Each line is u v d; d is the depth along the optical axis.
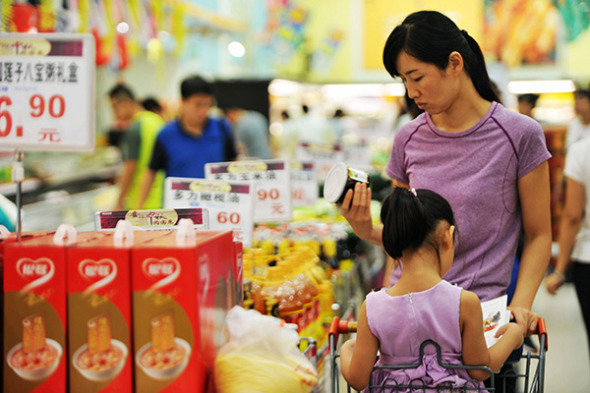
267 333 1.67
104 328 1.57
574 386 4.49
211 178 3.52
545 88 12.01
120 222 1.67
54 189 5.91
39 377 1.59
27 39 2.05
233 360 1.63
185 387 1.55
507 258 2.22
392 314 1.87
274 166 3.54
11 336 1.60
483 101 2.23
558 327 5.86
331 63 13.10
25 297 1.59
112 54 6.49
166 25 7.37
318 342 3.01
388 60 2.16
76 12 5.37
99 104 9.12
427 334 1.85
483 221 2.18
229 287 1.85
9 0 4.49
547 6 11.81
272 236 3.94
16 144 2.05
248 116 8.16
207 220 2.18
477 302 1.85
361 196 2.20
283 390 1.61
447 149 2.23
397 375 1.87
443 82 2.10
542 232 2.23
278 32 13.03
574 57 11.84
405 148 2.37
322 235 4.13
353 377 1.92
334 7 12.98
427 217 1.87
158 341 1.56
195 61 11.12
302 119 10.12
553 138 7.90
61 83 2.04
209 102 4.68
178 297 1.55
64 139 2.04
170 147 4.71
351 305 3.74
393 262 2.48
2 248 1.68
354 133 13.02
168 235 1.81
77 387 1.59
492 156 2.17
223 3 11.04
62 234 1.65
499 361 1.89
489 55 12.07
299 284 2.94
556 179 7.89
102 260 1.57
